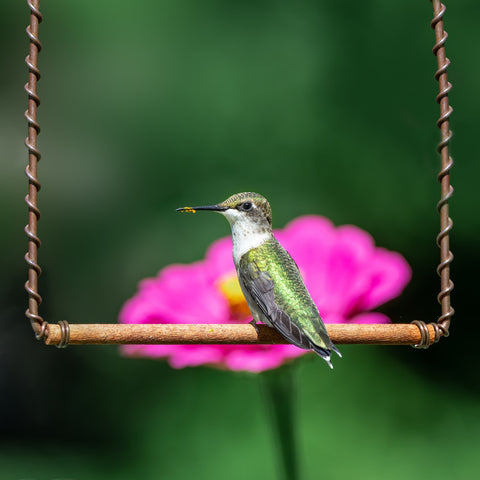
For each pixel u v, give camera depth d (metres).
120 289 6.54
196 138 6.49
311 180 6.34
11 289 6.83
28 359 6.60
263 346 4.29
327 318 4.29
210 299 4.32
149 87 6.61
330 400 5.28
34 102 4.25
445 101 4.27
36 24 4.25
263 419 5.22
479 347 6.02
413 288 6.32
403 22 6.39
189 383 5.46
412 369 5.54
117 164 6.62
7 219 6.88
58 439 6.03
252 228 4.32
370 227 6.29
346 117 6.37
